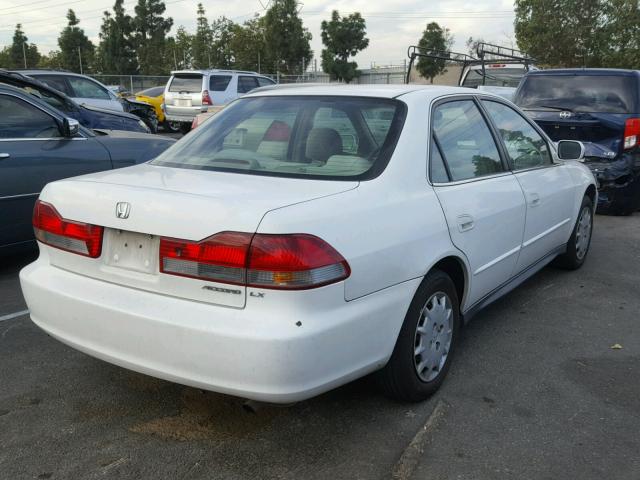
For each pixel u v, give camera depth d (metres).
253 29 52.47
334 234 2.56
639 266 5.82
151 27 60.78
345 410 3.13
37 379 3.42
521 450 2.81
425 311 3.12
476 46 14.08
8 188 5.10
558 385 3.45
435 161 3.33
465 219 3.34
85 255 2.83
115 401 3.20
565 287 5.18
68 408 3.12
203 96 17.89
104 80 34.56
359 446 2.82
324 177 2.97
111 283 2.77
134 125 9.73
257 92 3.91
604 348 3.97
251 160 3.23
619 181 7.74
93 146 5.79
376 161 3.04
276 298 2.40
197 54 57.22
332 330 2.49
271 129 3.43
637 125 7.63
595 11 28.14
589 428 3.00
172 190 2.72
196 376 2.50
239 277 2.43
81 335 2.79
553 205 4.67
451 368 3.64
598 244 6.64
